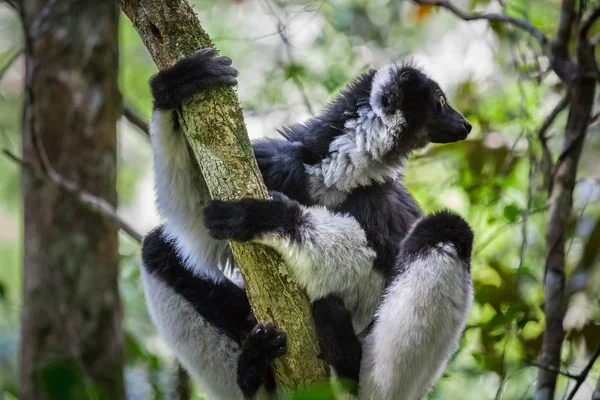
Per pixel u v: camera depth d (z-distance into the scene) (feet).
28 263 38.99
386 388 26.58
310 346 23.41
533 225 39.93
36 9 38.75
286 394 23.08
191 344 29.01
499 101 41.93
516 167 39.14
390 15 51.93
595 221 34.32
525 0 42.42
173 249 29.53
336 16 49.47
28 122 33.94
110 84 39.88
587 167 45.78
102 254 39.27
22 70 51.47
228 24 50.72
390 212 29.81
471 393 39.06
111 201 39.91
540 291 36.45
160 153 26.03
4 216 62.18
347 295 27.96
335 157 29.60
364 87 31.12
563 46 33.94
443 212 27.91
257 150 29.60
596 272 34.35
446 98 32.76
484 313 36.63
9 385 31.01
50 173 33.37
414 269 26.81
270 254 24.30
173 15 24.18
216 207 23.77
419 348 26.32
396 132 30.73
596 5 35.53
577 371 35.22
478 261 36.29
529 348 32.91
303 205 28.66
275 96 45.65
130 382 38.27
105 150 39.68
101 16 39.50
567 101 33.99
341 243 26.43
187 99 23.81
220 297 29.48
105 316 38.96
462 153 38.83
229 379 28.99
